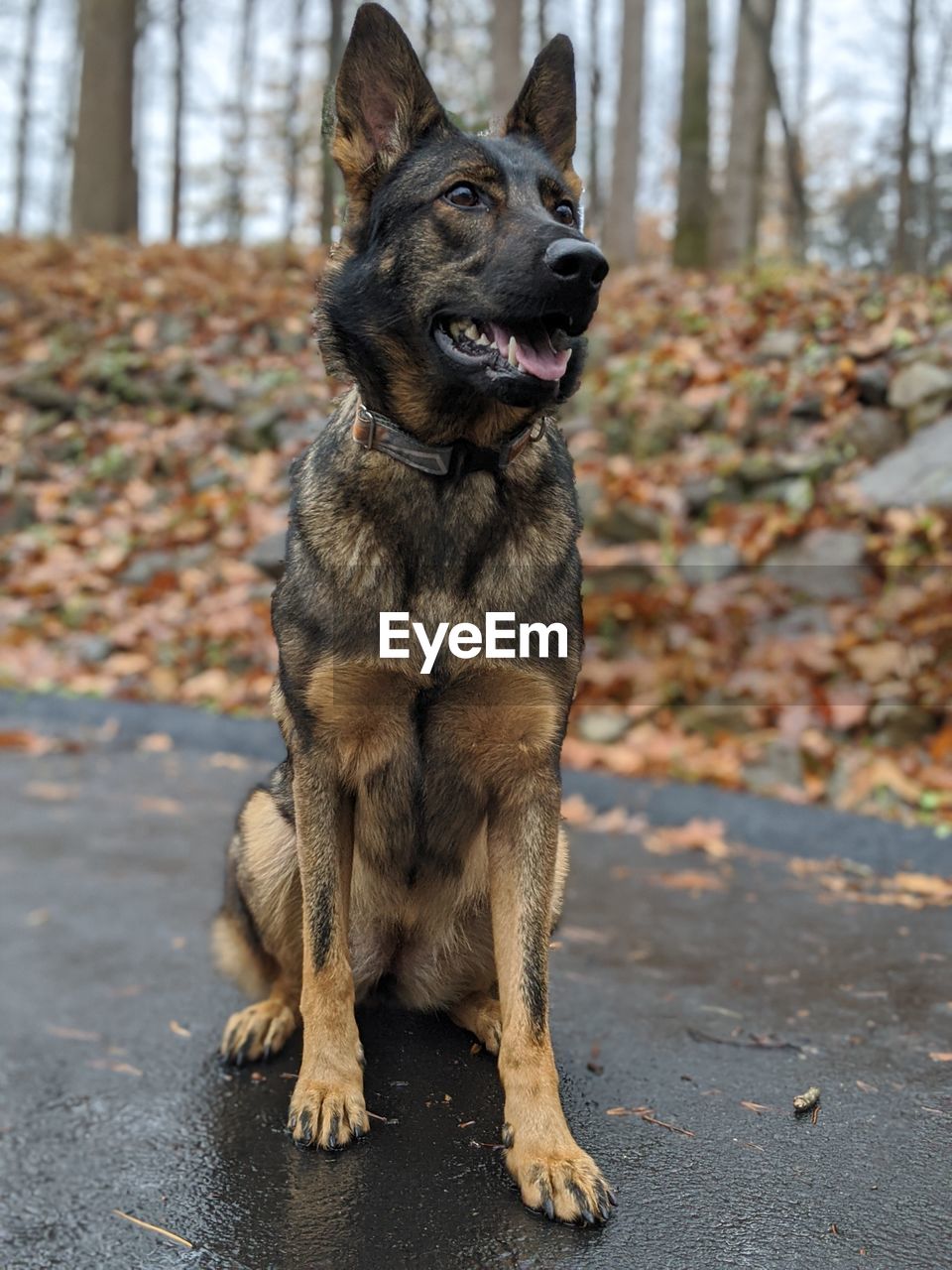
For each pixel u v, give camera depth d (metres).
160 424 9.96
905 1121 2.64
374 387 2.68
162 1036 3.37
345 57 2.72
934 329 7.85
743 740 6.04
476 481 2.57
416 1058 2.92
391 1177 2.40
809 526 6.89
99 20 15.12
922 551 6.39
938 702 5.78
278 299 11.27
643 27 15.93
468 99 14.69
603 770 6.14
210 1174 2.48
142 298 11.41
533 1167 2.28
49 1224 2.38
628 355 9.03
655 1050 3.05
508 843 2.60
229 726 7.00
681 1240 2.17
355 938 2.94
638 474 7.69
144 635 7.92
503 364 2.47
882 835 5.01
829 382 7.71
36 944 4.16
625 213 16.23
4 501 9.34
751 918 4.21
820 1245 2.15
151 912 4.49
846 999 3.39
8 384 10.36
